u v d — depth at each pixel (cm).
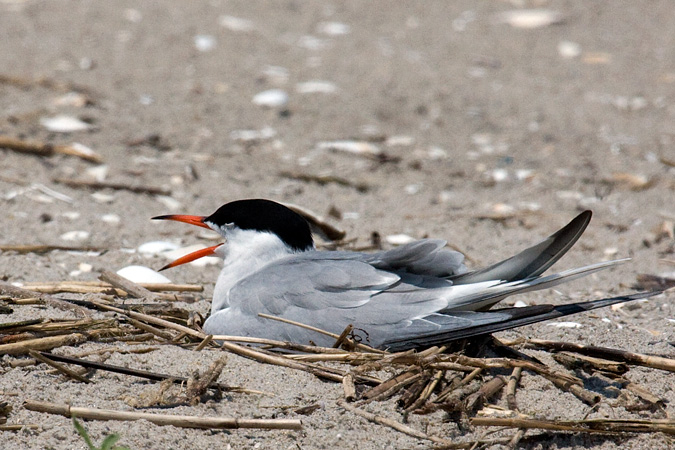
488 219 1238
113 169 1309
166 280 953
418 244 720
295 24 2125
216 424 620
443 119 1658
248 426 622
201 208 1213
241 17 2138
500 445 627
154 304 816
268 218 838
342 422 636
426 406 651
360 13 2228
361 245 1100
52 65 1723
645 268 1066
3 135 1341
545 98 1788
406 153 1502
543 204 1313
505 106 1733
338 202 1284
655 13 2280
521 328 842
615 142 1585
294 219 845
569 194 1356
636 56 2020
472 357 713
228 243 849
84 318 754
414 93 1764
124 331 748
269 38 2011
